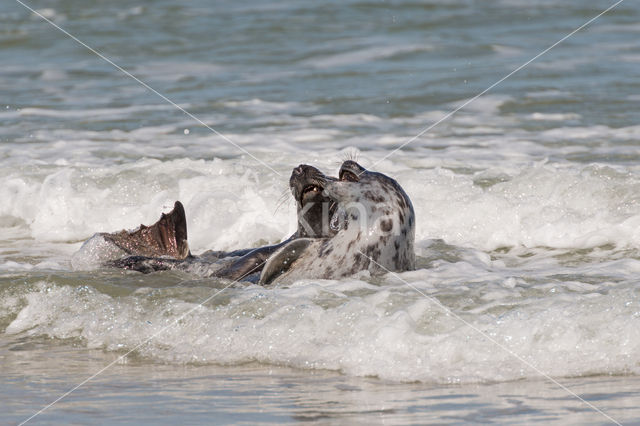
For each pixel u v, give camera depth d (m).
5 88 56.09
